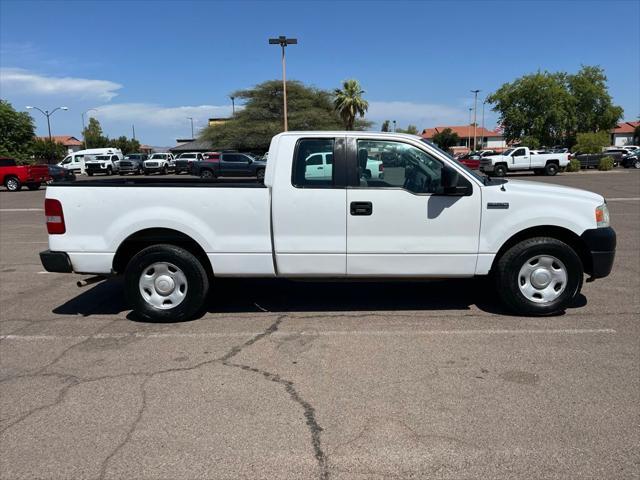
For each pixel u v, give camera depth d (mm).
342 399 3629
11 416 3459
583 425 3238
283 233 5098
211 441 3125
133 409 3527
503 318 5320
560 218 5082
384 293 6352
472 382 3859
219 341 4801
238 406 3549
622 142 101875
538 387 3758
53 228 5215
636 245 9352
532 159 34688
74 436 3203
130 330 5160
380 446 3047
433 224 5078
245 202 5090
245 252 5148
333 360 4316
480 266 5160
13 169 27906
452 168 5062
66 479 2787
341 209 5055
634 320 5219
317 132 5090
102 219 5168
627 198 17750
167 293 5328
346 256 5113
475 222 5082
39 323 5430
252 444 3088
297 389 3791
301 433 3197
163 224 5129
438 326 5113
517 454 2947
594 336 4777
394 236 5086
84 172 48188
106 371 4160
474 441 3080
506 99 57344
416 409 3471
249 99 61781
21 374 4125
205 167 33781
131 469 2863
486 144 112625
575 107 58469
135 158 49125
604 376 3928
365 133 5105
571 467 2826
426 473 2793
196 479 2773
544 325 5090
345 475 2789
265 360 4340
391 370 4098
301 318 5445
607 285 6602
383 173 5098
